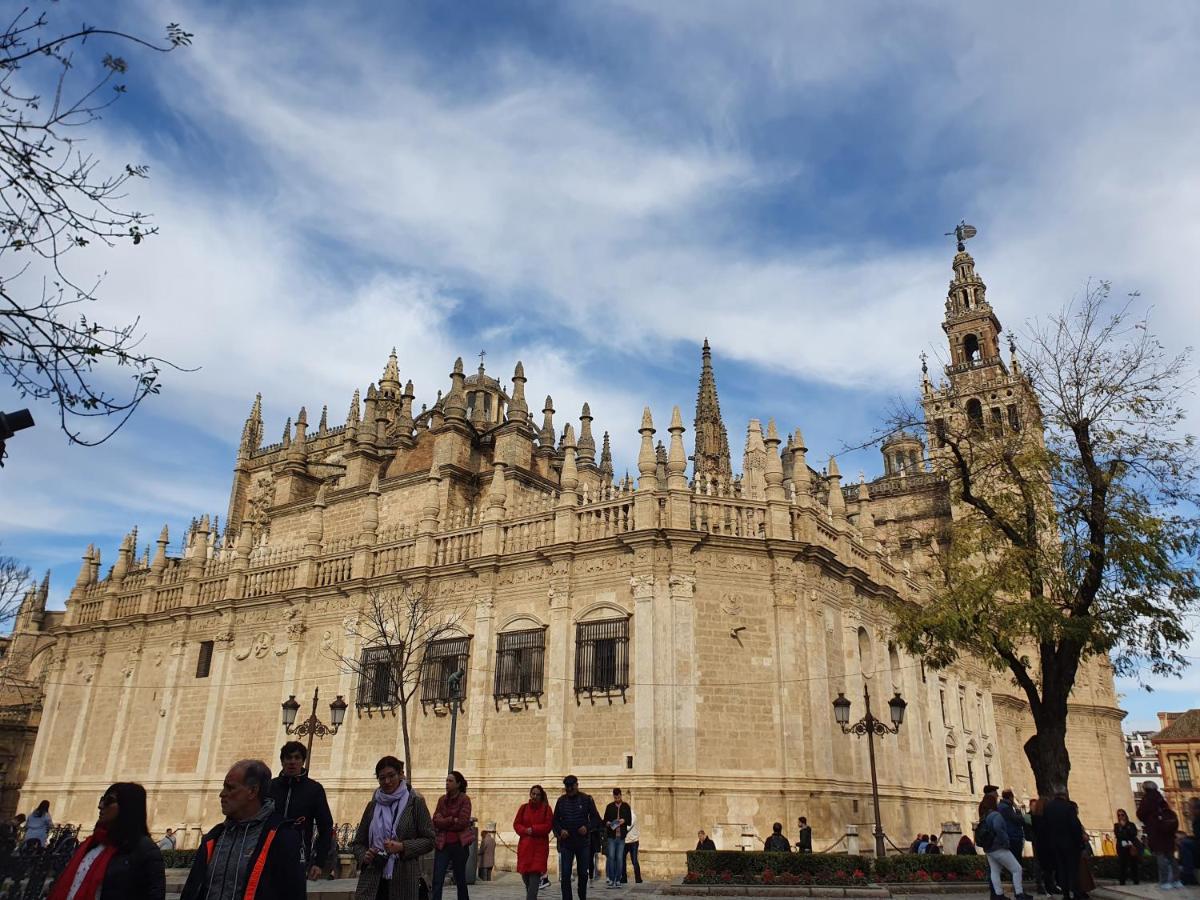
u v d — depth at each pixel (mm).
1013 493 29797
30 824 26375
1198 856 20750
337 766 38156
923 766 41031
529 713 34188
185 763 44000
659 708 31141
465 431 48375
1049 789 26219
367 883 11344
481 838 30766
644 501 33969
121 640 51000
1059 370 28906
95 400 9789
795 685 32312
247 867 7637
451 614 37844
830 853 25766
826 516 38219
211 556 51125
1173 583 25797
